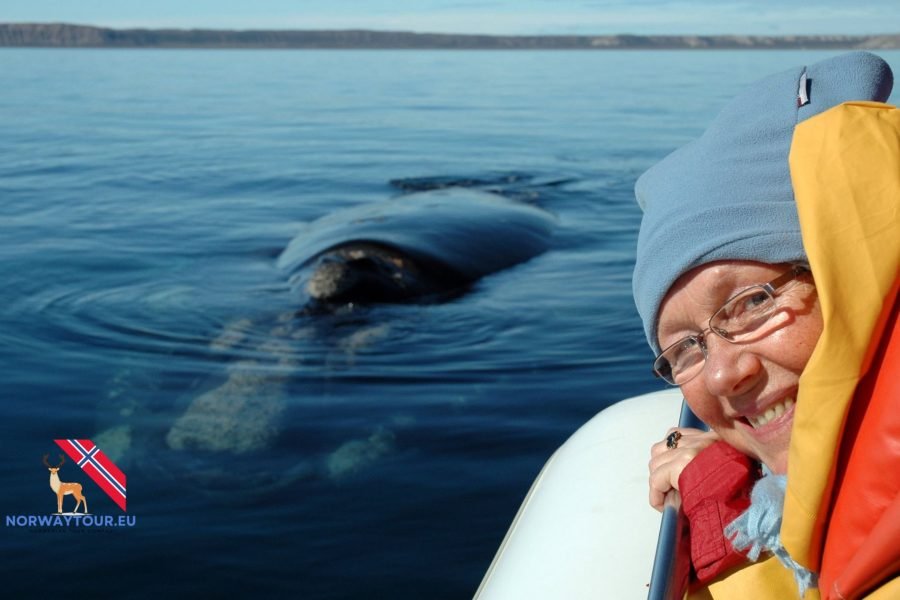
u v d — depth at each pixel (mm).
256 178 13117
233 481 4555
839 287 1339
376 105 24328
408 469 4617
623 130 18141
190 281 7875
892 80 1642
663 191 1681
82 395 5598
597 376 5855
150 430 5117
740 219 1531
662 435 2467
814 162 1409
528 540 2182
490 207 10164
